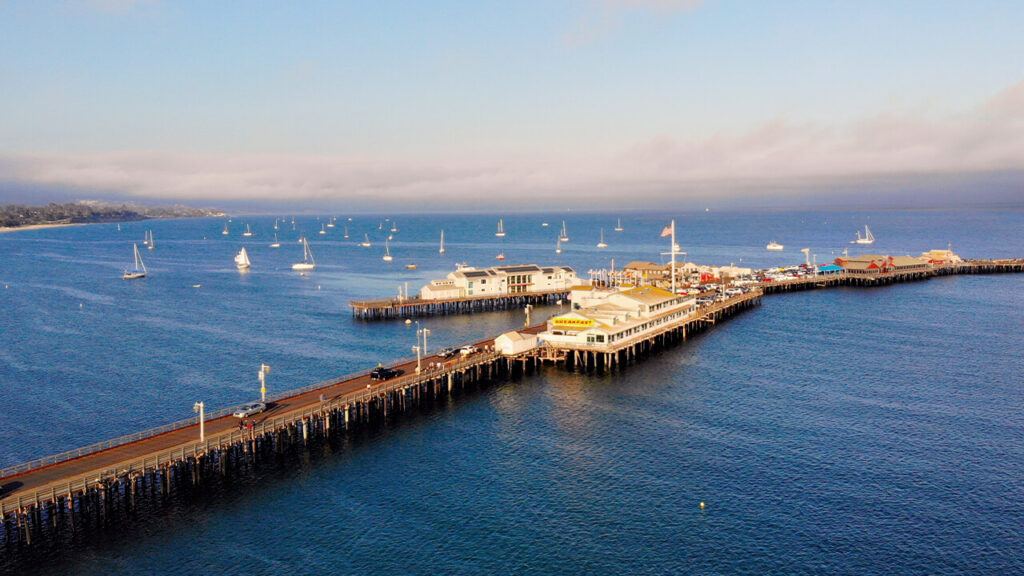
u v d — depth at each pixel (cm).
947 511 7275
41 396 11531
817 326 17000
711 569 6294
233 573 6269
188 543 6738
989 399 10856
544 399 11219
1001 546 6600
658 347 14975
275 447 8919
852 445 9044
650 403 10925
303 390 10431
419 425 9994
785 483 7962
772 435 9444
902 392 11281
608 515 7288
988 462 8456
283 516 7281
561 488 7912
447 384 12112
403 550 6650
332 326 17888
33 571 6234
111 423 10206
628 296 15638
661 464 8538
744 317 18388
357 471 8381
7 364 13700
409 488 7931
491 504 7550
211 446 8012
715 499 7606
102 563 6381
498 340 13162
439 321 18675
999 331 15988
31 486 6881
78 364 13700
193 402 11212
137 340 16025
